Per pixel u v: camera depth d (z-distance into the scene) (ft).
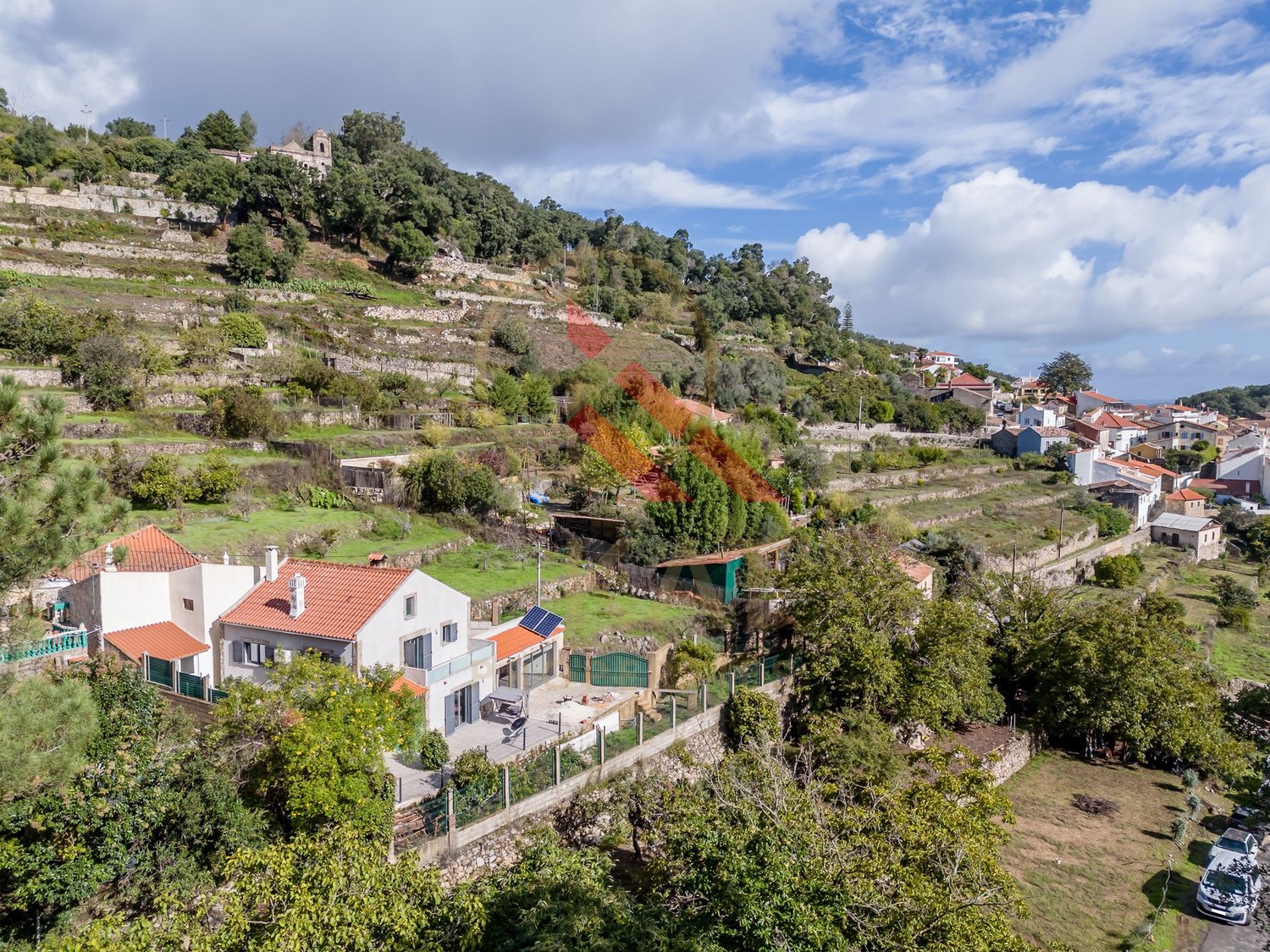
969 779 58.90
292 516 111.96
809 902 41.04
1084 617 108.37
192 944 35.06
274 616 71.05
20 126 278.87
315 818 50.72
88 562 74.13
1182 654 120.06
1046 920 66.28
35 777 40.37
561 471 143.54
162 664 67.26
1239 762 91.97
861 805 62.69
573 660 89.35
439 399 175.11
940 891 43.91
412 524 118.21
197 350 154.10
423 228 288.30
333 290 236.43
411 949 36.29
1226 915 67.41
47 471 41.70
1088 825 83.66
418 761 66.69
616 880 59.57
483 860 57.52
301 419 144.77
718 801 53.72
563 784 64.34
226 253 235.20
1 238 199.21
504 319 245.24
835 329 442.09
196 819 48.26
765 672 92.17
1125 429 326.85
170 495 104.37
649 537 111.96
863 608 93.86
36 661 62.54
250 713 53.26
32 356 136.26
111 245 214.28
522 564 111.34
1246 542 234.58
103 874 44.24
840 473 199.11
